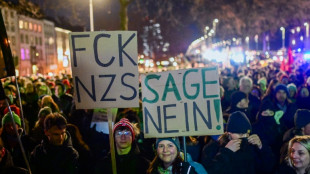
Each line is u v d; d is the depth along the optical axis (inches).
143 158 197.0
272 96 348.8
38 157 199.5
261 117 253.6
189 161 176.7
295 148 167.2
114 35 173.0
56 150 197.8
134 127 201.8
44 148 199.5
